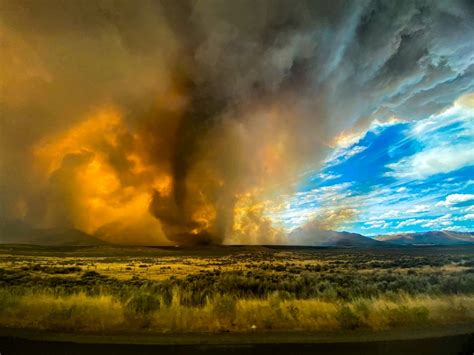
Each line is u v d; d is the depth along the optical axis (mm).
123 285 17250
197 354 6867
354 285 15734
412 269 27594
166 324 9180
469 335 8352
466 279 16750
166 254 68000
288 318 9625
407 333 8523
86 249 77062
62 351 7062
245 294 13672
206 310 10266
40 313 10086
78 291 14766
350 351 7098
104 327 8945
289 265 36188
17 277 21938
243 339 7957
